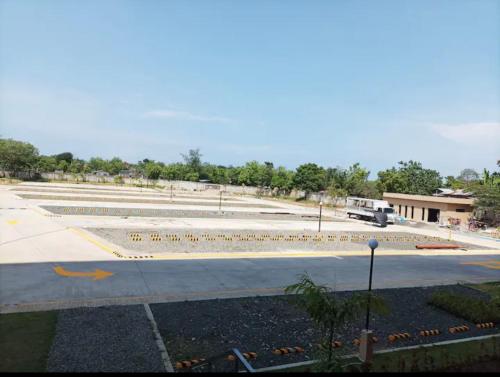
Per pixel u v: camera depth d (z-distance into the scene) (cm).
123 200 4569
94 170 10250
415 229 3934
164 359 830
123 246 1961
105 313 1070
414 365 773
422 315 1266
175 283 1409
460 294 1550
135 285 1345
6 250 1692
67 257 1652
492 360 846
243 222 3372
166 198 5416
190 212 3834
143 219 3048
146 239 2197
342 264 1956
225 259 1869
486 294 1598
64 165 8912
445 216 4469
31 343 853
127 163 10862
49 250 1752
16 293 1173
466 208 4472
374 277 1744
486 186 4247
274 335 1016
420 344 1023
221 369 813
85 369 760
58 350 830
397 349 967
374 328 1119
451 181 7531
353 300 751
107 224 2641
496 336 1105
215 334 992
